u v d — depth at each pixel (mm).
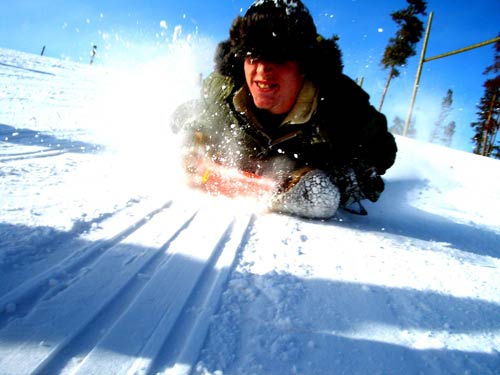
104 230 1323
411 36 14102
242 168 2486
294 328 938
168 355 772
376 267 1438
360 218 2424
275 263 1325
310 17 1907
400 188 4020
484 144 23484
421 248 1827
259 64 1820
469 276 1495
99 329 815
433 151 7652
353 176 2287
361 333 967
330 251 1552
